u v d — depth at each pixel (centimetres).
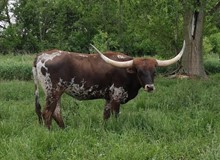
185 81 1417
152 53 2864
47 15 3678
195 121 749
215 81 1406
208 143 612
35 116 870
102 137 680
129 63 770
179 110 880
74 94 795
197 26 1748
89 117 826
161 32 2002
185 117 795
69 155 590
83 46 3167
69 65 769
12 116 870
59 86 771
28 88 1329
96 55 798
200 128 711
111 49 2245
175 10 1642
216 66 2377
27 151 588
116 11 1991
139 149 588
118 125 739
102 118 827
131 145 605
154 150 587
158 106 941
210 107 900
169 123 743
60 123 783
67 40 3222
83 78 777
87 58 789
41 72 772
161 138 663
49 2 3497
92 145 644
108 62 770
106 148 614
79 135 670
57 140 650
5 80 1855
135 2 1842
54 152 596
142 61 765
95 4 1947
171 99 991
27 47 3888
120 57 802
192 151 594
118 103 802
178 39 2011
